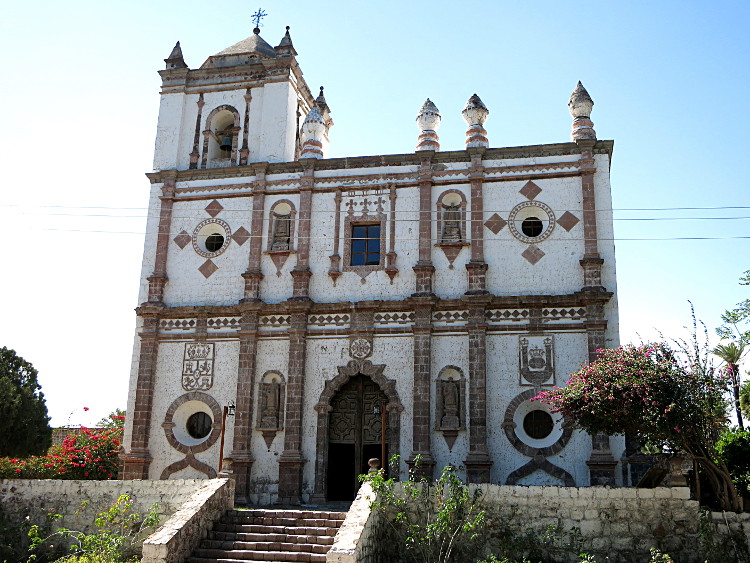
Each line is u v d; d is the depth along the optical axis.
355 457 27.30
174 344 29.36
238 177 30.92
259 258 29.58
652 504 19.27
